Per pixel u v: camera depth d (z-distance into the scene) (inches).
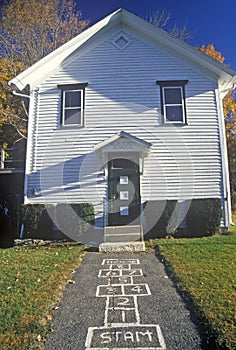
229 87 437.7
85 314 147.8
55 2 892.0
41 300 161.8
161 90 407.2
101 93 410.0
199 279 187.0
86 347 118.6
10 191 513.7
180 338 123.7
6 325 133.6
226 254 250.7
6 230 498.3
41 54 881.5
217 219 358.0
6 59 842.8
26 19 869.2
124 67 415.5
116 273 215.2
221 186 380.8
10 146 840.3
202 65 409.4
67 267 229.6
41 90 417.4
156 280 196.9
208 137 393.1
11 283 192.2
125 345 119.5
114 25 428.5
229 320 130.9
